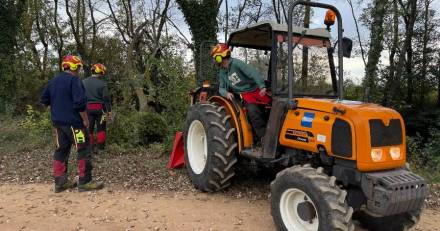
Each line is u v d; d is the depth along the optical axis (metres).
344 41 5.30
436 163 9.23
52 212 5.14
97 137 8.01
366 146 4.09
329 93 5.51
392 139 4.28
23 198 5.67
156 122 9.09
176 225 4.77
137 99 11.74
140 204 5.46
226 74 5.75
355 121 4.14
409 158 9.72
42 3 22.34
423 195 4.11
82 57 22.56
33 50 21.55
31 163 7.37
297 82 5.37
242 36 6.07
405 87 20.06
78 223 4.80
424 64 20.14
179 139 6.98
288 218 4.41
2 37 13.46
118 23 21.67
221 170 5.61
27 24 20.95
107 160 7.56
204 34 14.38
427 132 16.86
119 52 21.58
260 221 4.93
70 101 5.87
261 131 5.49
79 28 23.77
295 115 4.76
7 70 13.28
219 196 5.82
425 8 20.11
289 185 4.29
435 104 20.17
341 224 3.86
